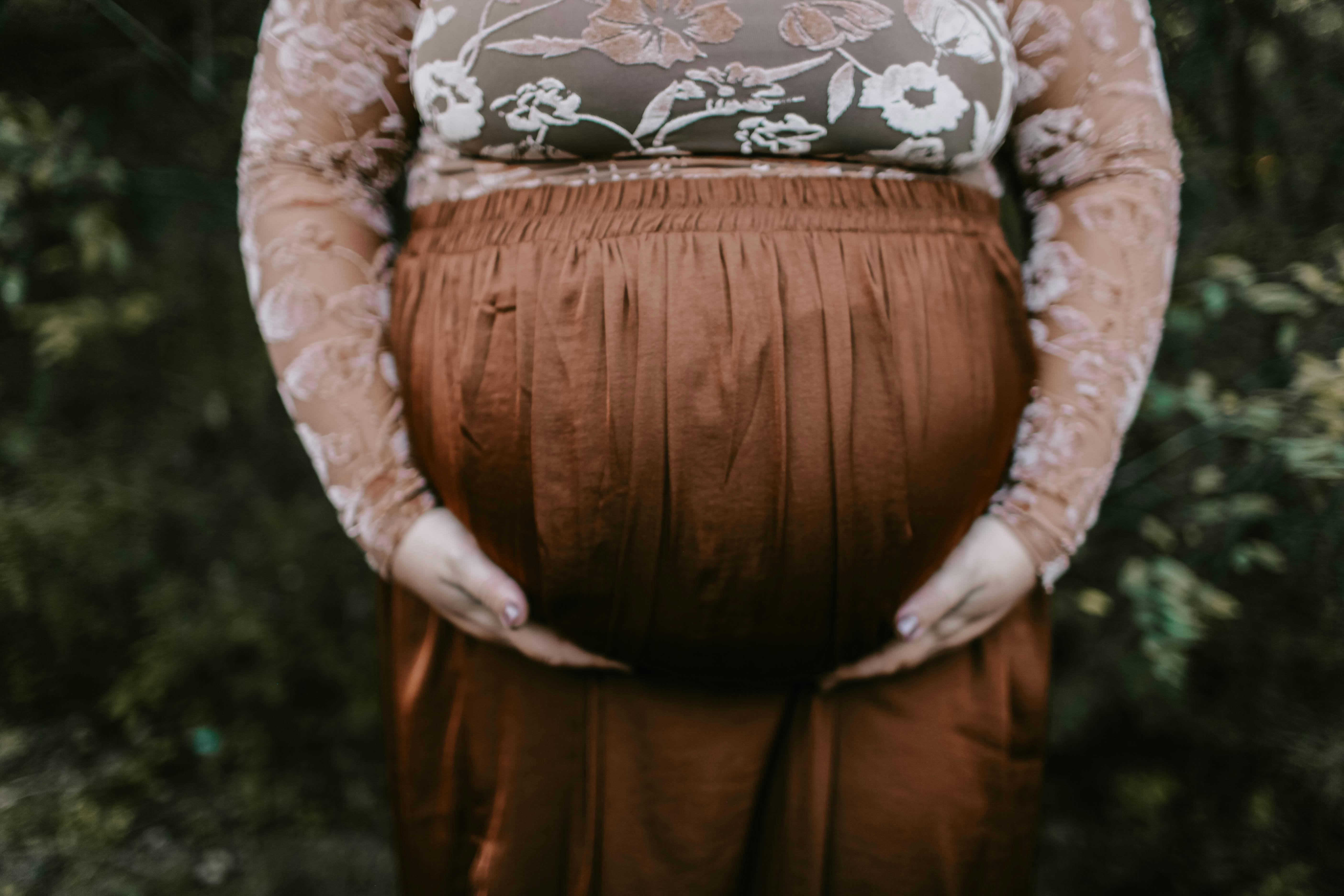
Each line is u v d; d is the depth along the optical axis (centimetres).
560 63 68
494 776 89
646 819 86
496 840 89
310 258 79
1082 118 79
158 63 168
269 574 191
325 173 81
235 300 185
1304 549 158
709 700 84
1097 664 176
